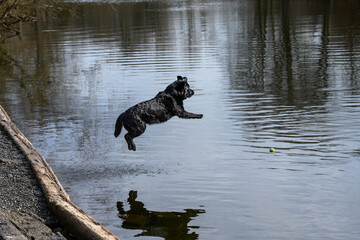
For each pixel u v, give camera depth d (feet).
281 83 55.88
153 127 41.47
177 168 32.04
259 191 28.07
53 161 33.81
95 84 58.95
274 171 31.01
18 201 22.99
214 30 101.09
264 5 150.61
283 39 86.63
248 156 33.86
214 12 136.98
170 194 27.91
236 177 30.22
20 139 31.89
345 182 28.99
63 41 96.48
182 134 39.29
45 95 54.90
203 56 73.36
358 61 65.98
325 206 26.00
